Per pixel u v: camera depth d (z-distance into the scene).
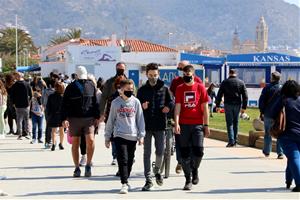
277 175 15.25
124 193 12.66
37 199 12.12
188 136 13.03
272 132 12.95
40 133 23.56
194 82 13.09
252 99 50.47
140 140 12.94
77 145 14.96
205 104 13.05
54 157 18.98
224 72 54.91
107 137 13.15
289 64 54.06
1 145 22.64
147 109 13.13
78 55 68.44
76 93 14.80
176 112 13.01
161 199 12.02
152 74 13.14
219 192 12.83
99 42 102.31
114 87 15.27
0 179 14.62
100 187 13.51
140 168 16.39
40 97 23.39
